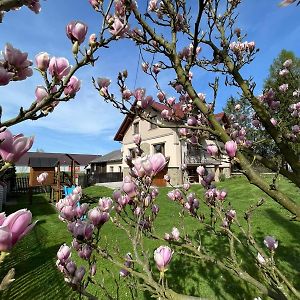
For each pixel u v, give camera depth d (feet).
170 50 8.09
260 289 6.49
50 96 3.79
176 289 15.20
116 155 108.47
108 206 5.88
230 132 11.30
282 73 14.39
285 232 23.50
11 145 2.99
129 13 6.04
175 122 10.53
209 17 10.34
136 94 8.01
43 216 41.16
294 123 12.84
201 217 9.49
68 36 4.15
